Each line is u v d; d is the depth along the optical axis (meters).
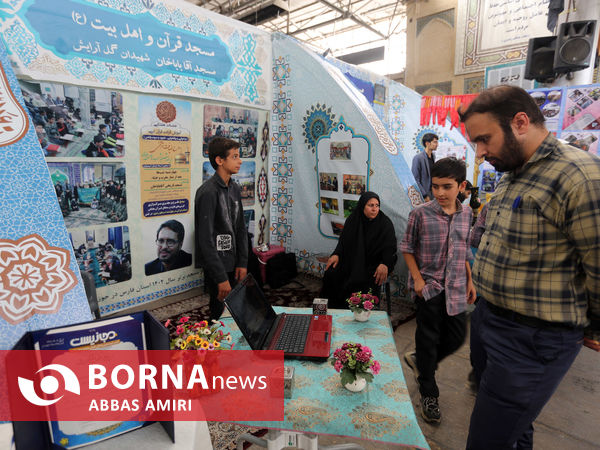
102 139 3.20
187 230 3.96
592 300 1.08
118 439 0.87
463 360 2.70
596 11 4.36
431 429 2.00
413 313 3.53
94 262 3.28
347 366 1.13
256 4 9.54
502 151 1.15
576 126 4.08
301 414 1.05
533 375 1.16
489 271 1.27
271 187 4.88
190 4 3.66
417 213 1.97
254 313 1.51
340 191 4.23
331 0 9.95
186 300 3.78
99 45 3.07
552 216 1.09
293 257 4.46
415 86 9.12
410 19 9.02
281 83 4.56
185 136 3.81
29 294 1.13
